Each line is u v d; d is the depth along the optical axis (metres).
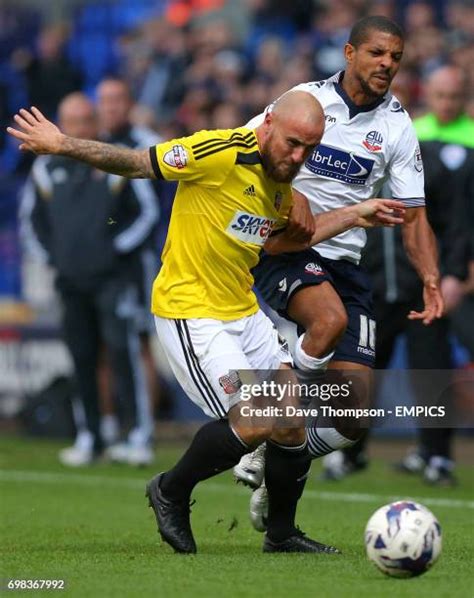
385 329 34.97
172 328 21.42
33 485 36.12
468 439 47.59
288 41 65.00
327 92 23.80
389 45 23.11
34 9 75.06
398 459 42.91
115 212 40.12
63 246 40.53
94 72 71.31
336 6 57.41
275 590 17.95
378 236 34.25
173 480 21.73
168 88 62.28
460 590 17.92
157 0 73.25
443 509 30.16
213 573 19.61
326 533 25.80
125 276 40.38
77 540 24.67
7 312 52.19
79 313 41.19
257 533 25.89
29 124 20.38
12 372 51.38
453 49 53.44
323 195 24.16
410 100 48.94
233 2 71.88
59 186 40.56
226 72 59.75
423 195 24.12
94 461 41.84
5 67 70.62
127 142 39.84
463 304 38.00
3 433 50.59
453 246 35.09
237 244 21.09
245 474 22.80
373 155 23.81
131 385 40.75
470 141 35.25
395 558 18.70
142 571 19.86
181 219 21.25
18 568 20.41
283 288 23.30
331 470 36.81
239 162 20.66
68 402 48.50
